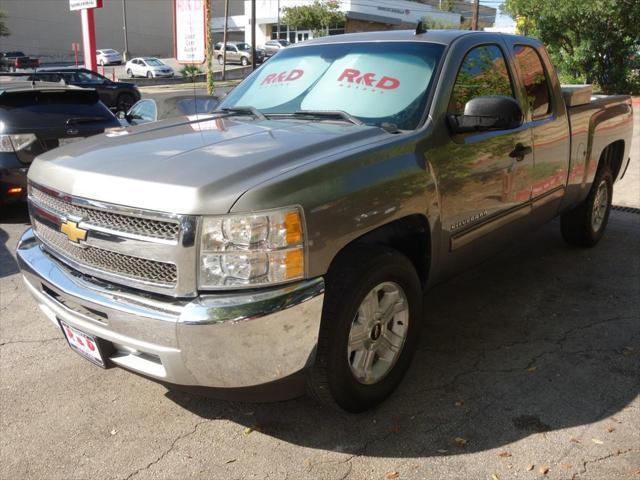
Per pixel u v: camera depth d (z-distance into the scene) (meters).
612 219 6.84
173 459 2.81
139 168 2.71
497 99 3.20
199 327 2.40
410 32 3.92
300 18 47.75
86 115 7.26
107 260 2.71
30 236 3.39
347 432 2.98
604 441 2.88
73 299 2.77
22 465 2.78
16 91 6.81
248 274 2.45
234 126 3.45
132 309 2.55
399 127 3.31
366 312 2.95
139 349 2.57
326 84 3.78
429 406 3.18
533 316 4.25
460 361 3.64
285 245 2.48
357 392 2.96
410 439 2.92
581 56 23.59
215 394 2.70
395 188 2.94
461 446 2.86
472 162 3.49
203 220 2.43
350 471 2.71
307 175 2.60
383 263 2.89
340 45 4.04
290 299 2.48
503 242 4.06
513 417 3.07
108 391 3.39
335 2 47.88
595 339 3.90
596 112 5.12
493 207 3.76
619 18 22.70
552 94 4.48
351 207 2.72
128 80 38.28
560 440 2.89
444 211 3.30
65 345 3.96
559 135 4.47
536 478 2.64
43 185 3.04
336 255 2.86
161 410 3.21
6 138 6.67
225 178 2.53
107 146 3.15
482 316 4.26
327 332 2.71
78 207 2.79
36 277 3.08
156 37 70.06
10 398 3.32
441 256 3.39
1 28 56.06
